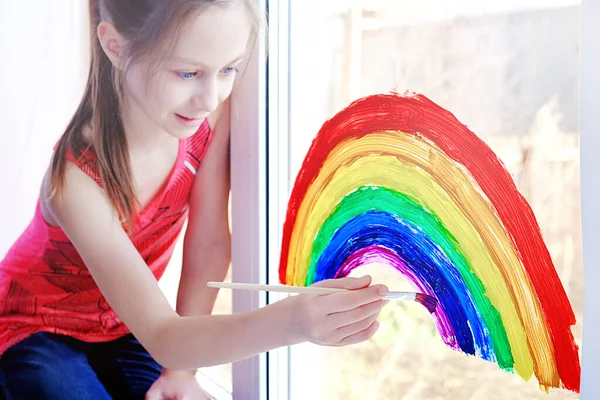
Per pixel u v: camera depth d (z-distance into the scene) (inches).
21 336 43.2
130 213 40.3
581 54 22.5
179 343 33.4
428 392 31.2
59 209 38.3
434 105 29.8
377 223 33.2
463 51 28.5
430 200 30.2
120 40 38.9
